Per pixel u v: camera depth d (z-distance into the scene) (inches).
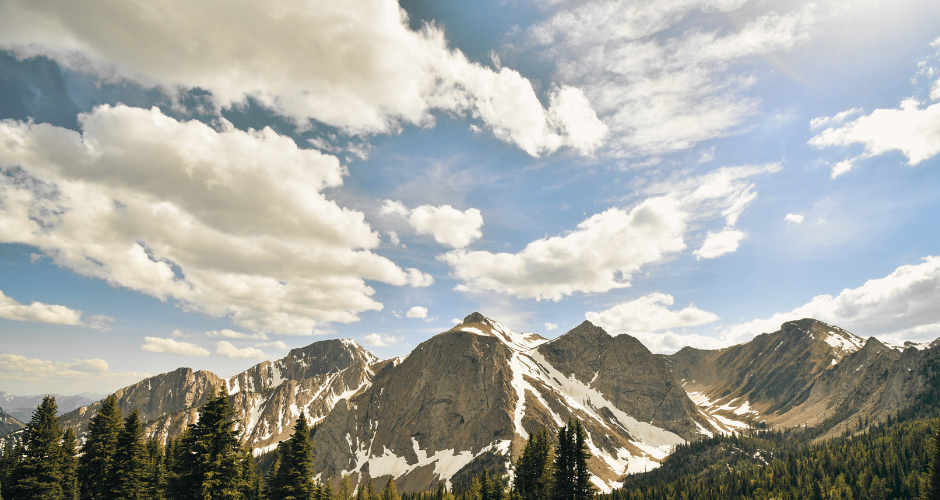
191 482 1659.7
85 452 1993.1
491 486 3651.6
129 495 1995.6
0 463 2311.8
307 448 2135.8
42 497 1908.2
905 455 6402.6
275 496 2071.9
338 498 5007.4
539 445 2938.0
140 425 2075.5
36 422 1977.1
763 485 6865.2
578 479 2527.1
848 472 6540.4
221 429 1707.7
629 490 7224.4
